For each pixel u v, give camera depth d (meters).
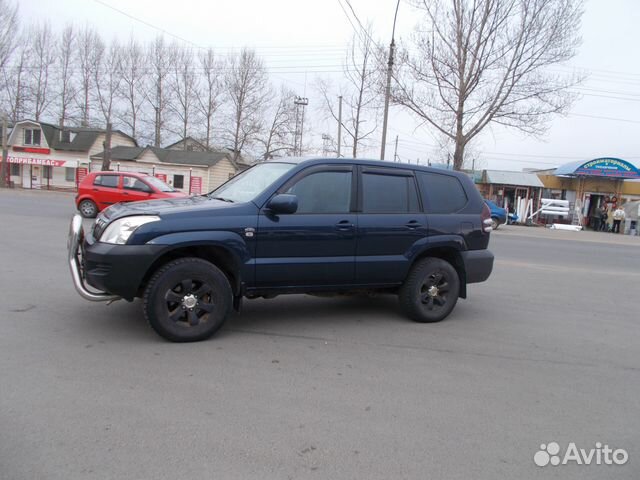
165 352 4.09
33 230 11.13
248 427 2.95
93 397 3.21
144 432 2.82
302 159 5.02
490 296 7.23
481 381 3.87
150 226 4.11
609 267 11.65
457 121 24.03
